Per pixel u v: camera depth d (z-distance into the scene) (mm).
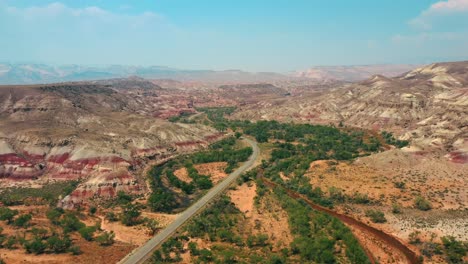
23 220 105938
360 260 88688
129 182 144500
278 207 126000
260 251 94625
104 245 97562
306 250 91312
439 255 93625
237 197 139625
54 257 87938
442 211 114438
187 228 108875
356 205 125000
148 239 102750
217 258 89062
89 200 133000
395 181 137500
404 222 110875
